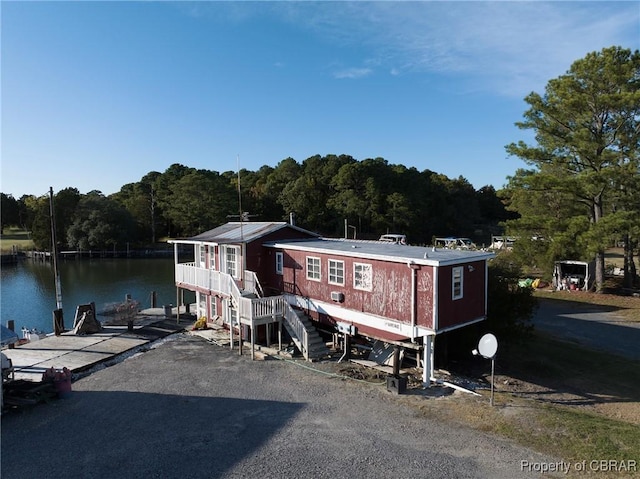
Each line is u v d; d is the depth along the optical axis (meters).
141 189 97.12
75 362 17.58
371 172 83.56
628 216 29.86
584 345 21.97
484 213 115.25
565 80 31.06
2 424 12.30
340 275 18.58
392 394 14.36
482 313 16.78
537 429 11.56
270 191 93.38
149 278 52.31
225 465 10.04
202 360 18.20
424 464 9.90
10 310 36.22
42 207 75.69
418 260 15.19
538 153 32.78
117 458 10.42
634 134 30.78
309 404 13.52
